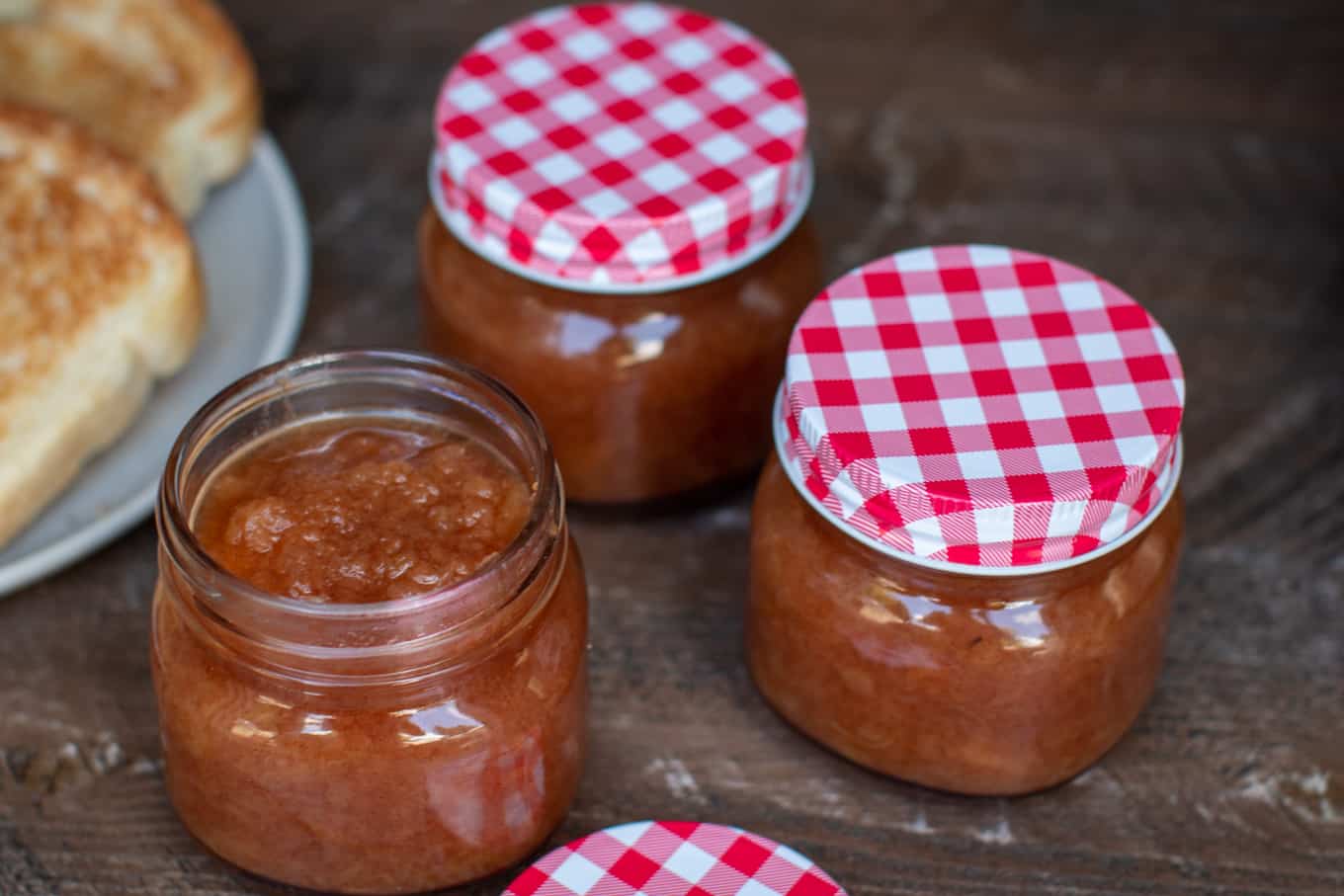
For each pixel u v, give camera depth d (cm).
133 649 60
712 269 59
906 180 71
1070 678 56
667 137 60
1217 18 76
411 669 53
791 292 61
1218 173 71
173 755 55
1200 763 59
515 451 56
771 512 57
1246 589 62
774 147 60
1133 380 56
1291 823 58
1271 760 59
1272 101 73
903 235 69
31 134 65
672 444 61
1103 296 58
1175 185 71
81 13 69
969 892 57
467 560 54
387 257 69
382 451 56
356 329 67
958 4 77
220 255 68
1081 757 57
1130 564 56
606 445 61
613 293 59
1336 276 69
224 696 54
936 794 58
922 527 54
